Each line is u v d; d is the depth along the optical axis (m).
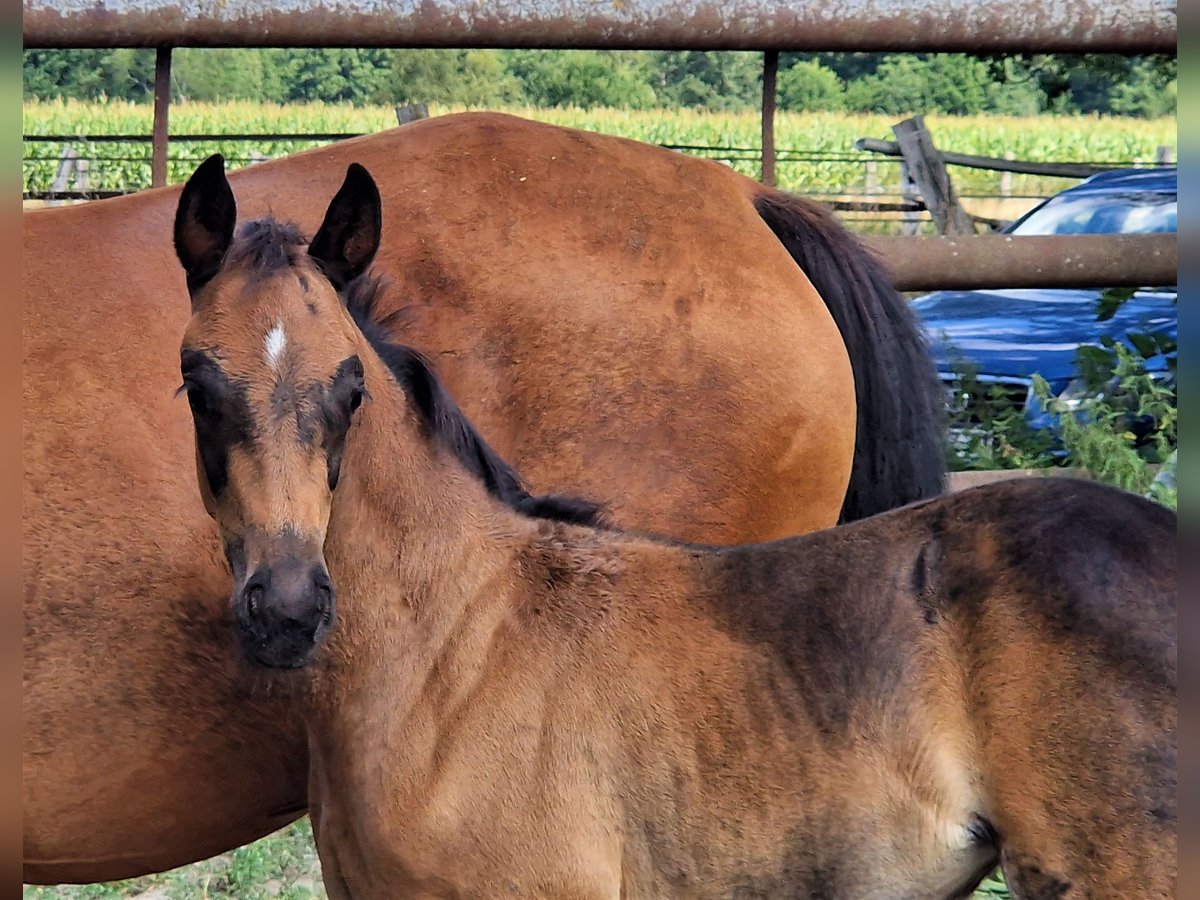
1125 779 2.20
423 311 2.96
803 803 2.38
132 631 2.71
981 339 7.47
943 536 2.44
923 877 2.38
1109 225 8.73
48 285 2.81
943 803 2.34
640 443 3.04
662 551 2.65
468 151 3.13
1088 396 5.89
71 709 2.71
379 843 2.54
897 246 4.57
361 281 2.71
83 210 2.96
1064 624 2.28
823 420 3.17
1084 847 2.23
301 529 2.30
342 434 2.40
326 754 2.64
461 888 2.51
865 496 3.44
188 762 2.80
